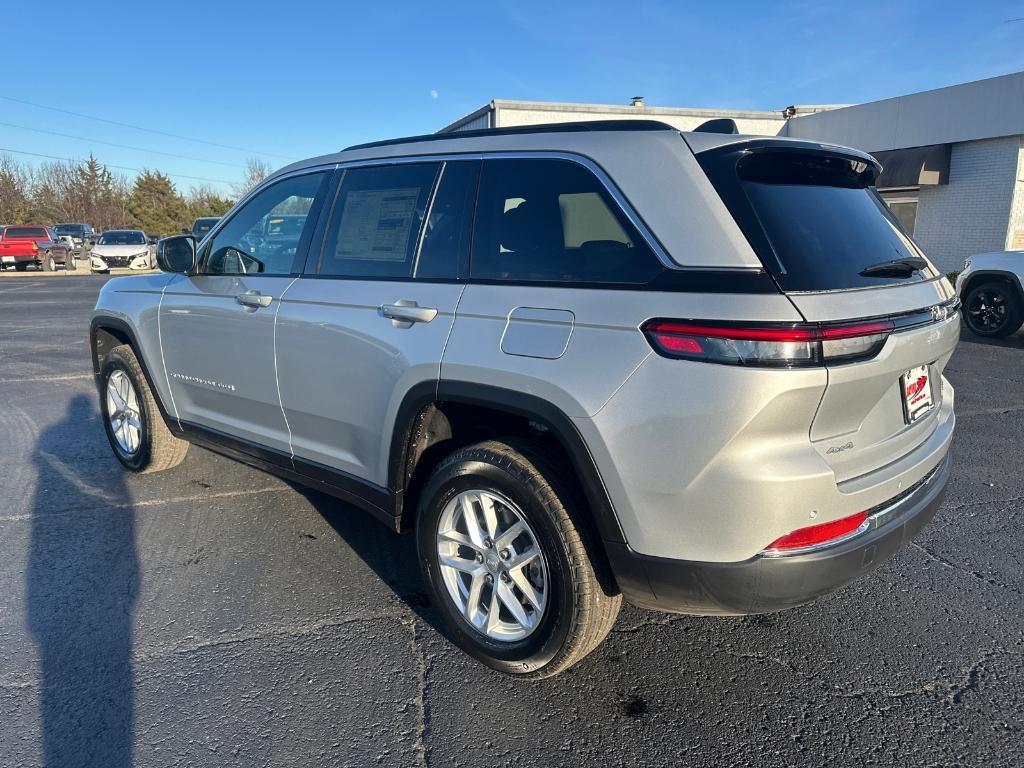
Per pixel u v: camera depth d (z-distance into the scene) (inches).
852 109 768.3
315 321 126.1
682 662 110.5
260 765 89.5
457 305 106.0
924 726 96.0
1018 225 648.4
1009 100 626.8
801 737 94.2
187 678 106.3
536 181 104.3
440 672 108.0
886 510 94.0
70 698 101.8
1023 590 129.9
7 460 204.1
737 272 83.4
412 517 119.6
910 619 121.3
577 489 96.0
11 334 446.3
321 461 132.7
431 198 116.8
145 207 2662.4
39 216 2416.3
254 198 150.8
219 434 156.9
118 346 186.7
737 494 81.8
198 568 139.9
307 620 122.0
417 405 108.9
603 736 94.7
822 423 84.8
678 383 83.1
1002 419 239.6
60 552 146.2
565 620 95.8
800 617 122.7
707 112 802.2
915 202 724.7
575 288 94.6
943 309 100.7
